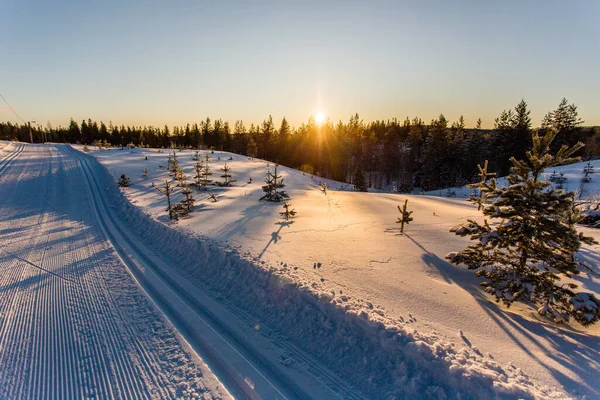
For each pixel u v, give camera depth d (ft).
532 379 10.82
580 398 9.88
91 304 18.80
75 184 59.93
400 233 29.68
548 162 15.05
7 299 19.42
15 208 43.65
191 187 64.54
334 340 14.46
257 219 35.65
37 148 126.11
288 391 12.09
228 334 15.76
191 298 19.45
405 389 11.53
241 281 20.51
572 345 12.78
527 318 15.35
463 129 172.14
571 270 14.39
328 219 36.22
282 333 15.74
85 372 13.32
